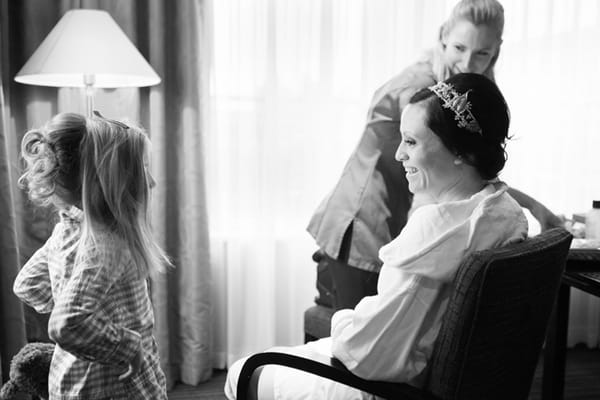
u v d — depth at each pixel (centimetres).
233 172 276
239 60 271
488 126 122
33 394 154
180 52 253
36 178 136
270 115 275
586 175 306
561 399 213
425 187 129
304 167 286
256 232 282
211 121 271
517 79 295
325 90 283
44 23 239
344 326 125
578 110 303
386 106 229
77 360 134
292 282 290
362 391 128
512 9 291
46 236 247
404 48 287
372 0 282
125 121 151
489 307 110
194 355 265
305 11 278
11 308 230
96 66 203
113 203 134
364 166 222
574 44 298
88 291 125
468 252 117
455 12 253
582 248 196
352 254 217
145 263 142
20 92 243
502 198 126
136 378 138
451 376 113
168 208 262
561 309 209
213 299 283
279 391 139
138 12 252
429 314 120
